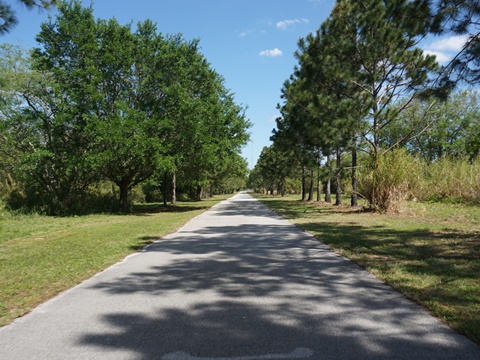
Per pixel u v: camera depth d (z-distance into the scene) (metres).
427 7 8.16
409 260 7.35
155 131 25.86
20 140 23.77
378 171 19.22
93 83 24.28
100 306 4.83
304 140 22.92
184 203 42.12
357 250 8.56
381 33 18.11
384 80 20.14
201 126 26.45
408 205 19.25
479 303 4.61
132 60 25.80
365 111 19.19
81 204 27.48
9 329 4.05
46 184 25.14
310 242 10.26
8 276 6.48
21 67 23.27
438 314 4.28
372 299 4.98
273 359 3.29
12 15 6.58
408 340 3.63
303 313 4.45
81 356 3.37
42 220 20.36
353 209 22.80
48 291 5.54
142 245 10.01
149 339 3.74
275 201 42.22
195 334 3.86
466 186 22.66
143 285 5.86
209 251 8.96
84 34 25.25
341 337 3.73
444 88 8.32
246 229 13.65
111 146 24.22
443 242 9.42
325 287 5.61
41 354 3.42
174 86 25.77
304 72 21.11
